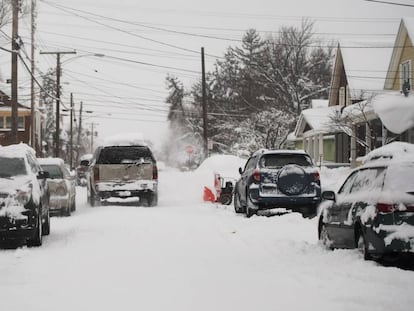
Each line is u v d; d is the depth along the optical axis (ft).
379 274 55.62
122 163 143.64
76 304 47.50
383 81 239.30
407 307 44.96
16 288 53.21
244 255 71.05
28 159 84.53
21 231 75.92
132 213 127.24
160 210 136.15
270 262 65.92
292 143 346.13
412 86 200.95
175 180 189.78
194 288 53.21
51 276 58.59
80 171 258.78
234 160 216.54
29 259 68.64
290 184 112.37
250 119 346.33
